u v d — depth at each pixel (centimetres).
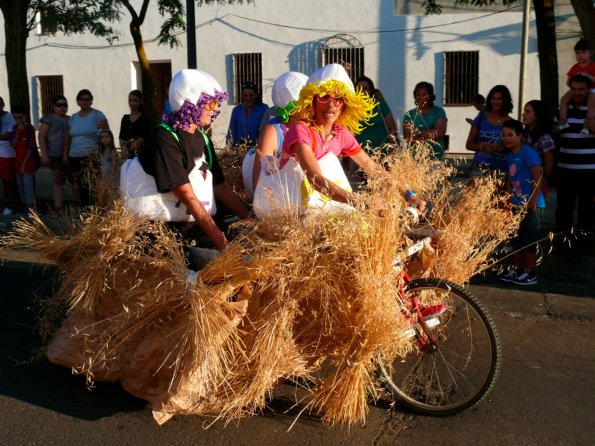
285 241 388
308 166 415
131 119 949
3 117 1058
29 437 399
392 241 395
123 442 394
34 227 455
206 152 469
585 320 593
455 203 489
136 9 2250
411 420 419
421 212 436
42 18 1630
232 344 394
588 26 902
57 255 448
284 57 2166
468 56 2027
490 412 425
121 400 444
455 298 426
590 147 740
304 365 410
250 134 816
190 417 420
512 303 636
